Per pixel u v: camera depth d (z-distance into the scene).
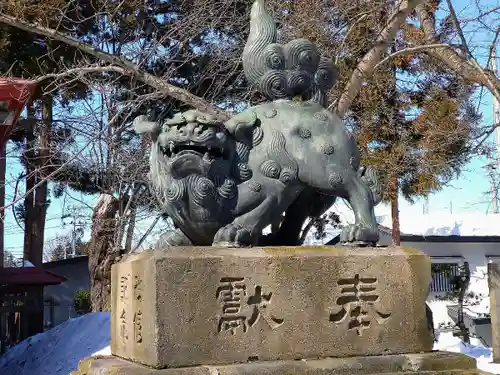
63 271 21.56
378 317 3.17
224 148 3.22
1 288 12.84
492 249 18.11
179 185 3.12
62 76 9.38
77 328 9.62
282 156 3.29
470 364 3.18
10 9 8.78
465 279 15.76
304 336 3.04
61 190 14.64
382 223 18.17
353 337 3.11
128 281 3.23
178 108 10.62
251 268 3.01
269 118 3.38
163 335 2.85
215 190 3.17
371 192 3.44
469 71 8.02
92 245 12.01
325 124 3.43
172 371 2.80
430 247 17.67
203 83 10.57
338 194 3.38
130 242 11.88
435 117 10.73
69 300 21.41
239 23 9.79
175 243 3.37
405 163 11.25
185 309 2.89
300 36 8.66
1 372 9.30
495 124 8.67
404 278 3.23
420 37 10.14
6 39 11.07
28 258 15.76
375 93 10.77
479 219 20.72
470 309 17.00
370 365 3.03
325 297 3.09
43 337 9.90
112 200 11.88
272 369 2.88
